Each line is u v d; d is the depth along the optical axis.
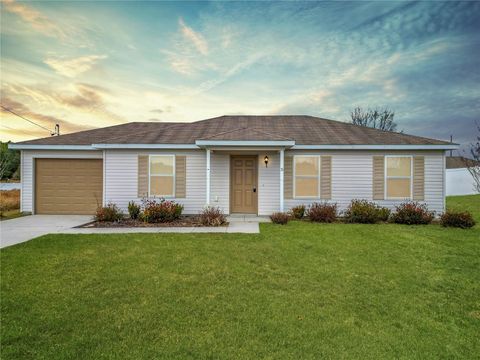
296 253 5.64
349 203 10.36
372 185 10.33
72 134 12.12
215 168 10.70
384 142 10.20
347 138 10.74
